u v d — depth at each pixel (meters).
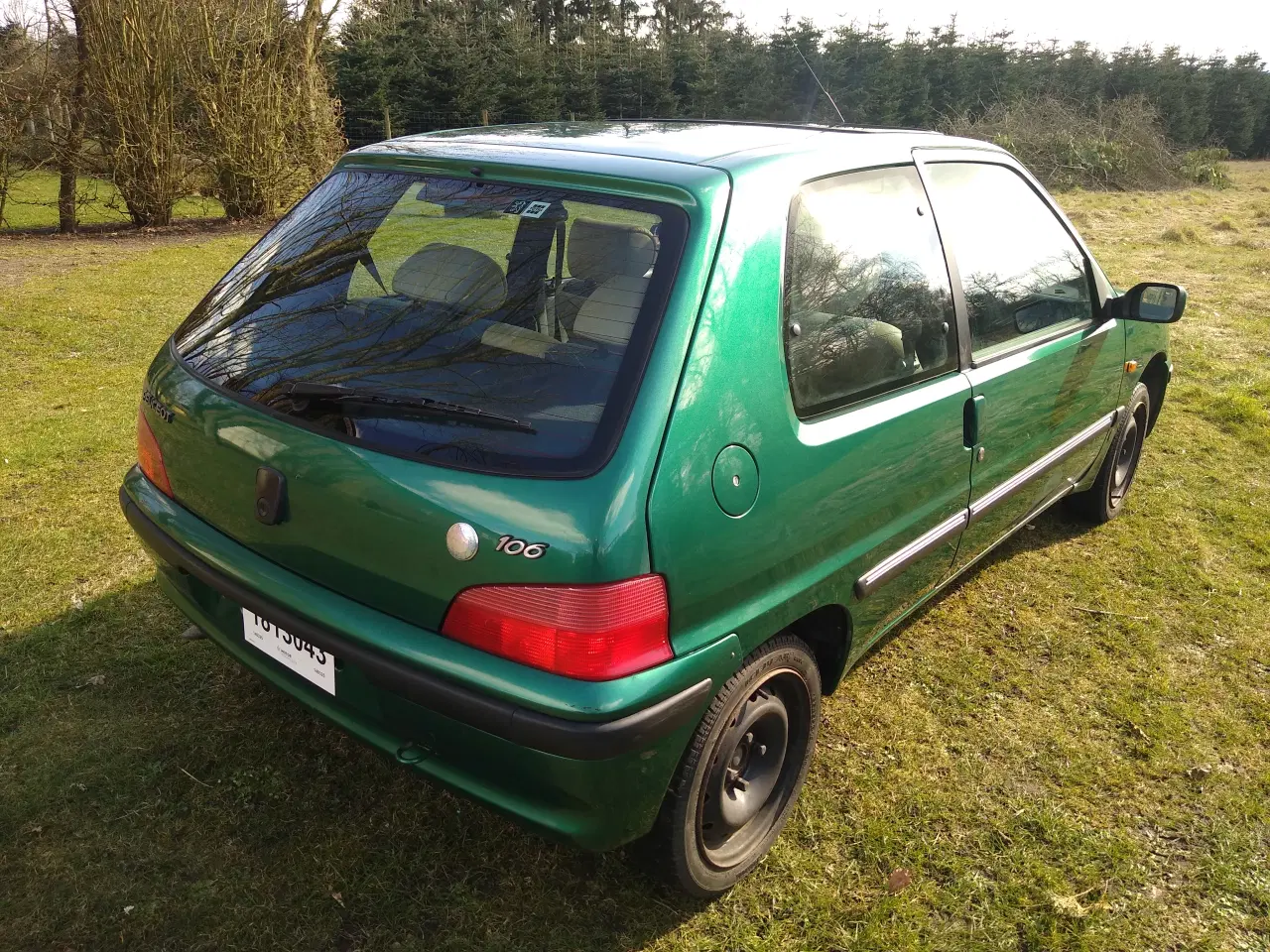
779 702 2.36
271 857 2.37
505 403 1.89
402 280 2.23
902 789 2.78
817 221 2.31
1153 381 4.73
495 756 1.85
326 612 2.00
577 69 25.83
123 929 2.14
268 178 13.96
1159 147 22.48
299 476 2.01
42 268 9.86
